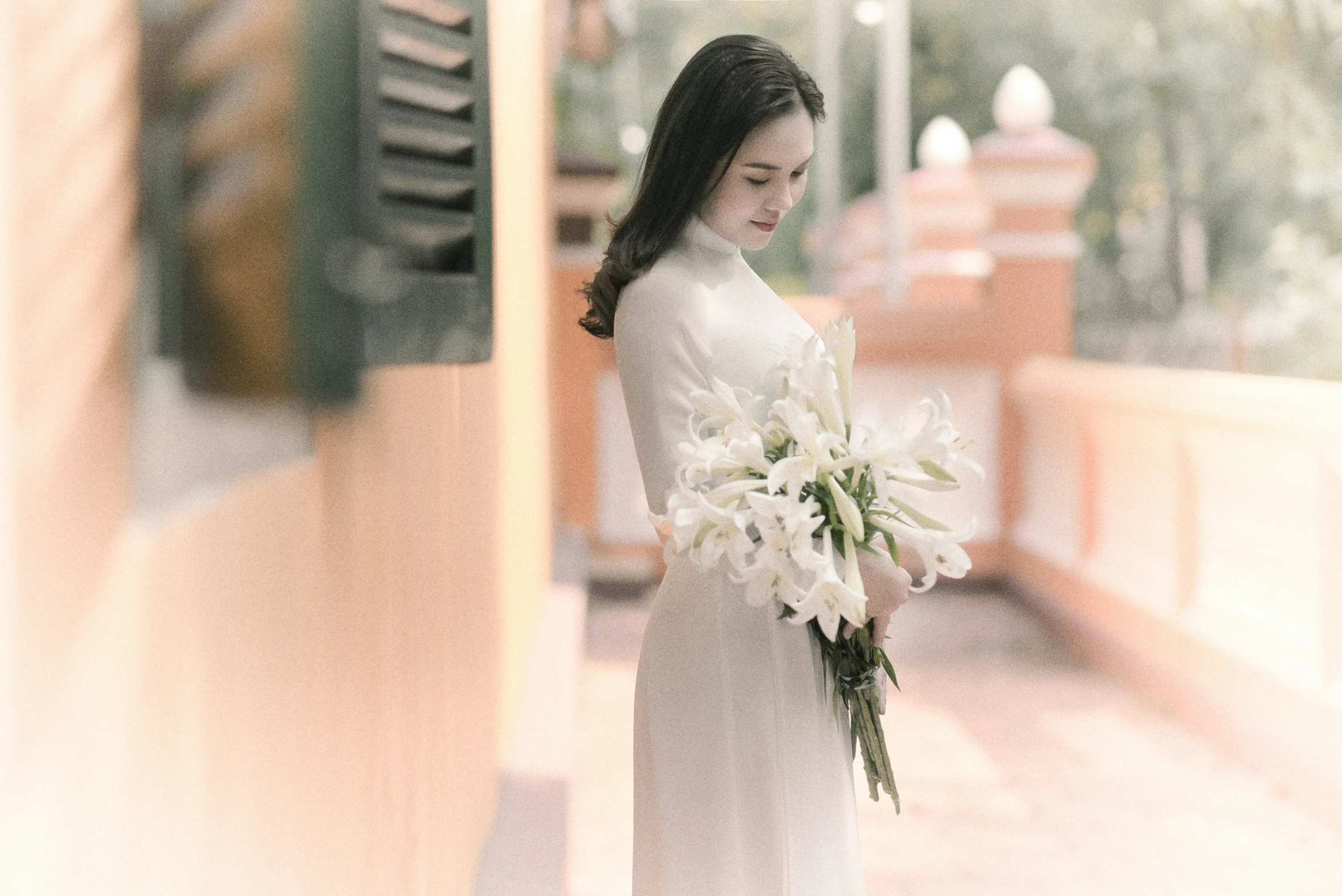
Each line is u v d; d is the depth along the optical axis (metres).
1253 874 3.68
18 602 0.72
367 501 1.70
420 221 1.86
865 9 15.20
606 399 8.16
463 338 2.15
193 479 1.02
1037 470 7.66
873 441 1.82
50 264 0.77
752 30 22.91
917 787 4.48
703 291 2.01
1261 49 15.51
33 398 0.75
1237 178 17.05
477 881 2.90
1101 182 19.20
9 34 0.72
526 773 3.75
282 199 1.16
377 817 1.78
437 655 2.37
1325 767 4.09
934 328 7.99
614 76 22.30
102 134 0.85
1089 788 4.44
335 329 1.32
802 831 1.99
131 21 0.91
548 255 7.08
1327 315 14.47
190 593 1.00
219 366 1.05
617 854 3.88
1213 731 4.90
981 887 3.60
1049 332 7.99
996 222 7.96
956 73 20.19
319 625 1.43
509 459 4.16
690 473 1.78
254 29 1.08
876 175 22.73
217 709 1.07
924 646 6.68
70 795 0.79
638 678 2.11
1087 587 6.48
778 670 2.00
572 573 7.01
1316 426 4.05
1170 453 5.43
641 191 2.07
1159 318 19.50
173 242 0.96
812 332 2.15
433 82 1.92
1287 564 4.49
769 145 1.98
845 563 1.84
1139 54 16.91
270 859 1.22
